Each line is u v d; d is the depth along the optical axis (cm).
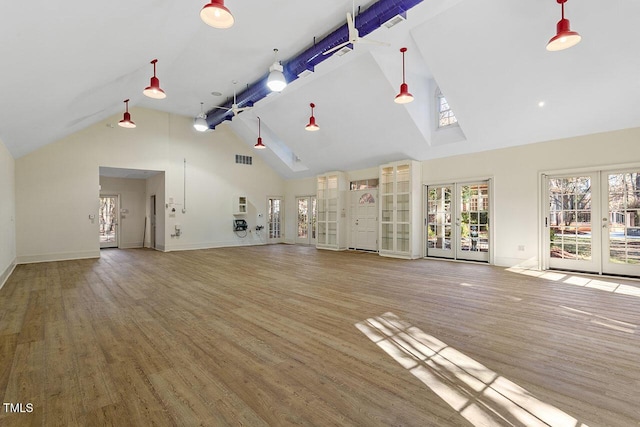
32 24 240
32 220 724
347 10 434
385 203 858
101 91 494
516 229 632
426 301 399
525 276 548
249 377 217
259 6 423
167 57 480
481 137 641
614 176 529
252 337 288
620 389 200
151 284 502
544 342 273
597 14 385
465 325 315
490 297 416
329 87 660
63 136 731
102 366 234
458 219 731
